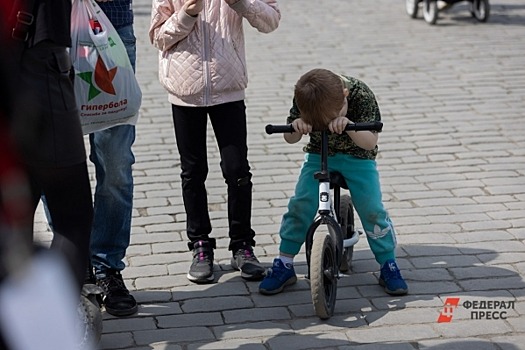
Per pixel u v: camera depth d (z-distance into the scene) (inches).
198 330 285.7
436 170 435.2
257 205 394.0
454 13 832.3
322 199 294.5
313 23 791.7
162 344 276.7
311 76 290.0
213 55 309.3
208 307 301.3
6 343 158.1
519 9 850.8
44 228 343.0
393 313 294.8
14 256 164.9
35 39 199.5
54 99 203.6
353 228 329.4
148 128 505.4
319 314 287.4
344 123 286.0
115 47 275.7
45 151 203.3
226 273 328.2
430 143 474.0
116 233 301.0
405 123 507.8
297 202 309.3
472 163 444.1
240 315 295.6
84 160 213.5
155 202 398.3
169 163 450.3
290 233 311.6
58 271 168.1
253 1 306.0
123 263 308.0
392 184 416.5
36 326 158.7
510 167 438.0
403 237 355.6
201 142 322.0
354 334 280.5
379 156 455.5
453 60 652.1
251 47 695.7
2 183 172.1
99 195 297.7
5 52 194.7
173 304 303.7
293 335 280.5
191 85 309.9
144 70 634.2
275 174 432.8
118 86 275.0
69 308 165.0
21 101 195.8
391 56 665.6
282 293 311.6
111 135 290.8
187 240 356.8
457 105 541.3
